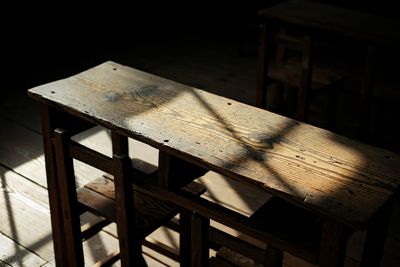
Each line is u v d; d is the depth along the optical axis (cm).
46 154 261
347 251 306
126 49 574
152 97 248
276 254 196
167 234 317
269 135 222
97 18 643
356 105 473
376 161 208
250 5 657
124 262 247
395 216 338
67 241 268
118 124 225
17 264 295
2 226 322
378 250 223
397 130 437
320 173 201
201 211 222
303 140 220
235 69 535
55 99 243
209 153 209
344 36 402
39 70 522
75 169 373
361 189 193
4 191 352
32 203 342
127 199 230
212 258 224
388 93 389
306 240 202
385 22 409
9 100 465
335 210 183
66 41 586
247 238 318
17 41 579
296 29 426
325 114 446
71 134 260
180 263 274
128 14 659
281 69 421
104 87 256
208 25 638
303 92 388
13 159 385
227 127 227
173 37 606
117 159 221
